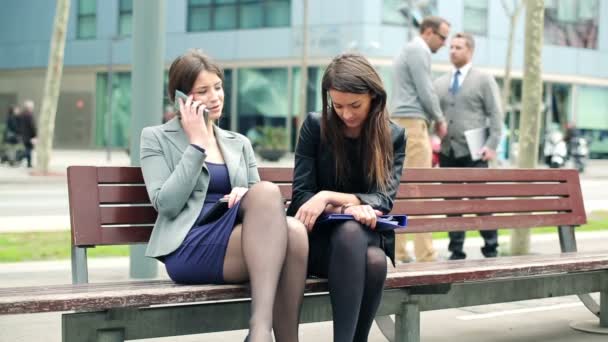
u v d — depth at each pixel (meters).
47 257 9.19
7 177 24.64
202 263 4.07
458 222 6.11
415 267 4.81
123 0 49.22
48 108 25.66
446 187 6.05
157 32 7.48
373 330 6.22
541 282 5.39
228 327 4.11
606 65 48.34
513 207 6.38
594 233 12.17
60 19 24.81
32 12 53.06
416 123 8.38
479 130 8.71
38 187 22.31
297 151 4.70
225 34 44.66
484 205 6.23
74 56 51.12
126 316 3.82
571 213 6.73
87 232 4.54
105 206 4.64
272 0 43.06
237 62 44.34
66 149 52.03
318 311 4.41
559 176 6.73
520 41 44.47
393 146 4.69
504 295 5.20
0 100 55.19
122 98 49.84
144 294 3.67
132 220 4.70
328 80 4.37
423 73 8.30
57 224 12.70
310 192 4.65
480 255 9.66
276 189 4.03
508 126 44.56
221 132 4.68
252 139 44.03
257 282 3.83
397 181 4.67
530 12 9.68
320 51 41.22
